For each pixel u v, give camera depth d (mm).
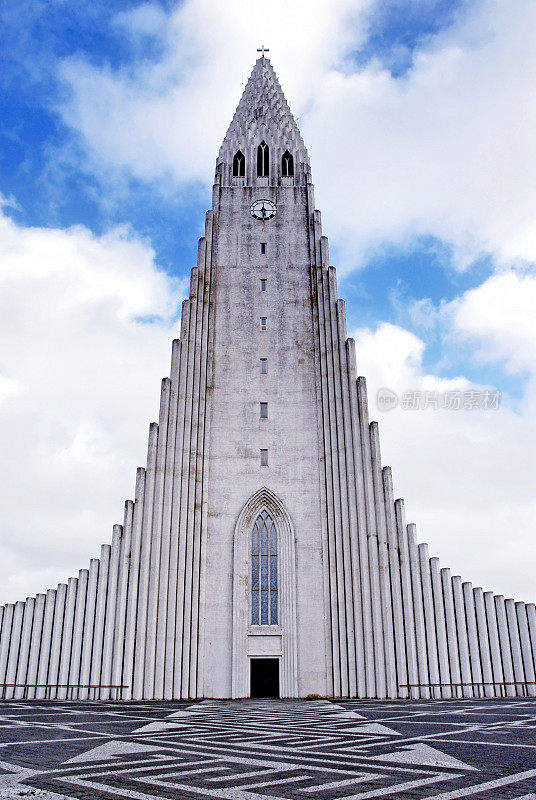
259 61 64812
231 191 54156
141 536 41812
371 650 39562
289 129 57438
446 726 19734
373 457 43594
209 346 48562
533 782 10086
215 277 51000
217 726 20250
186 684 39094
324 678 40000
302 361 48406
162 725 20578
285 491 44500
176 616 40375
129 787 9648
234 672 39781
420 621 40156
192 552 42094
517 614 41375
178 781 10188
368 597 40469
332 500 43938
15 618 41688
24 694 39969
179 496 43062
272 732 18250
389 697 38344
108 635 39844
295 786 9797
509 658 40344
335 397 46375
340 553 42281
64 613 41500
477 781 10195
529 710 26828
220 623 41156
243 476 44875
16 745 14797
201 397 46281
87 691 39125
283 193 54062
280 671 40219
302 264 51562
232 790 9438
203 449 45031
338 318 48344
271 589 42531
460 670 39812
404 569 41094
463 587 41531
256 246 52125
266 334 49188
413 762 12234
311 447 45812
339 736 17016
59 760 12477
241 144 56375
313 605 41719
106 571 41469
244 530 43500
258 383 47625
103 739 16297
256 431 46188
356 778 10484
